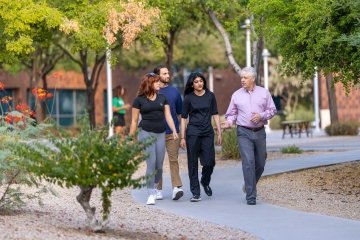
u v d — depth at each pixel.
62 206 24.39
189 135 27.41
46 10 45.62
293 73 34.31
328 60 30.62
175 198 27.64
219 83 116.00
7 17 45.12
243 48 92.25
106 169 19.09
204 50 94.00
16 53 47.50
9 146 21.30
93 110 71.50
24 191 26.11
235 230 21.59
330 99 69.50
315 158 40.12
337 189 29.64
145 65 93.06
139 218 23.39
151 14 48.47
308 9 29.42
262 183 31.61
